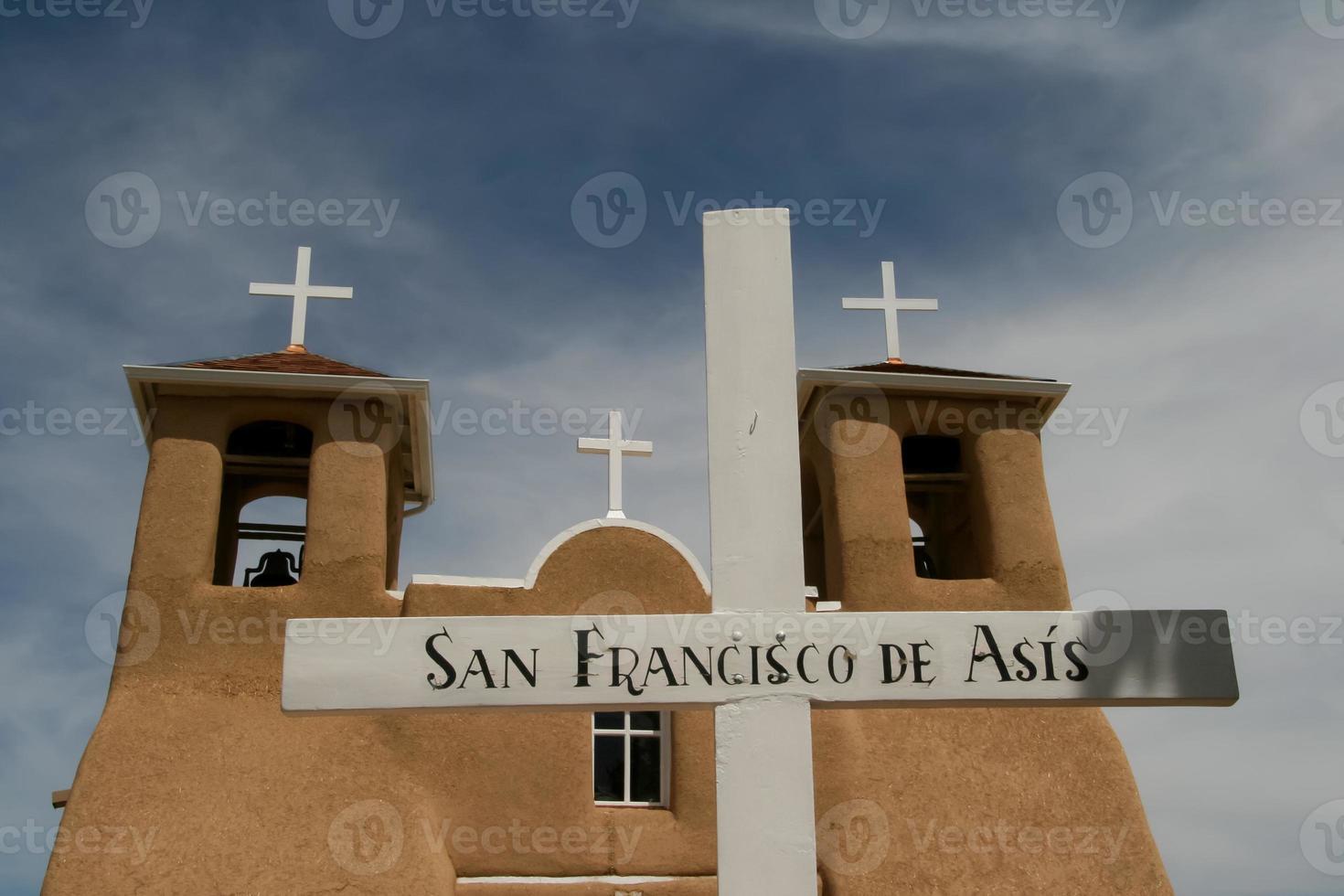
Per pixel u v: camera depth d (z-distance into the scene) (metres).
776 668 7.40
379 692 7.29
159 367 14.19
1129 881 12.28
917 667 7.46
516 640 7.40
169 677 12.91
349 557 13.82
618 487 14.05
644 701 7.32
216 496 14.08
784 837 7.14
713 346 7.99
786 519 7.66
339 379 14.40
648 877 12.30
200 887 11.45
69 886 11.33
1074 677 7.52
